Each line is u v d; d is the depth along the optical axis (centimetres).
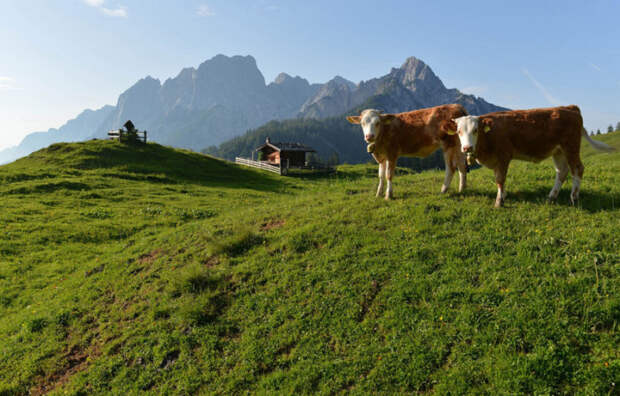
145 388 649
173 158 3931
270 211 1242
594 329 492
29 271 1312
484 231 759
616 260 589
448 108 959
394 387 516
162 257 1078
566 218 749
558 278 578
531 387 452
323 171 4519
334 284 731
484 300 585
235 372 622
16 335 869
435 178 1382
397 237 814
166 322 778
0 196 2288
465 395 470
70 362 757
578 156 810
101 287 1009
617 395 421
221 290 824
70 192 2442
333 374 561
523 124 809
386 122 970
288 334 662
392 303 644
